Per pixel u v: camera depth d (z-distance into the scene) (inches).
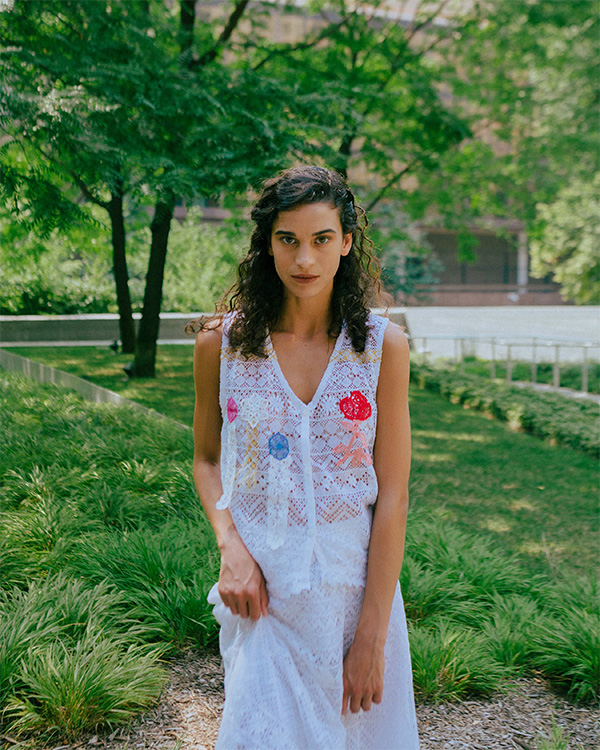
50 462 227.5
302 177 56.6
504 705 112.8
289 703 55.5
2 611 121.3
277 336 60.5
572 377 561.9
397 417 60.4
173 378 486.3
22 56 269.6
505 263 1831.9
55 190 274.7
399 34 515.5
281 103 327.9
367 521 59.7
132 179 302.7
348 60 499.5
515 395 434.3
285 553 57.1
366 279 63.8
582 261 628.7
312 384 59.6
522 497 246.4
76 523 167.6
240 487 58.9
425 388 516.1
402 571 144.3
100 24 316.5
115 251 556.4
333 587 57.0
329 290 59.9
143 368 485.7
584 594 146.3
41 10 304.7
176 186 284.8
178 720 101.8
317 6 515.2
